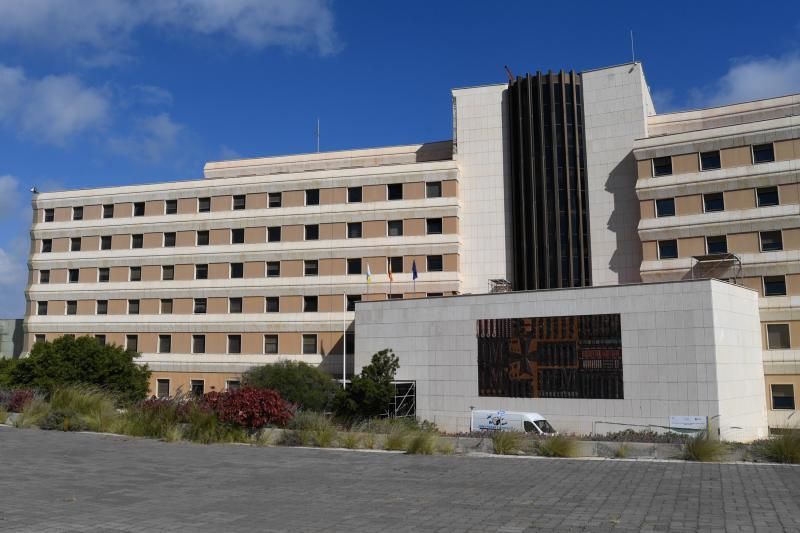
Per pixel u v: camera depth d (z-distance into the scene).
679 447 16.16
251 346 53.09
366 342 41.41
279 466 14.85
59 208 61.75
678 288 32.31
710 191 43.34
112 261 58.72
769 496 10.85
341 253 51.84
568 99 49.56
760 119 46.16
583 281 46.91
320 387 40.84
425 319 39.47
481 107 52.12
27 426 23.25
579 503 10.38
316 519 9.41
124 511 9.99
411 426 27.39
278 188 54.72
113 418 22.70
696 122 47.91
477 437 18.55
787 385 39.47
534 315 35.75
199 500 10.88
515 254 49.03
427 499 10.86
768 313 40.62
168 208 58.16
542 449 16.95
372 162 56.81
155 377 55.31
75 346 45.34
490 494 11.26
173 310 56.00
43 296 60.50
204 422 20.30
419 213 50.66
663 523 8.95
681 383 31.70
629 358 32.97
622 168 47.56
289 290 52.72
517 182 49.75
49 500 10.82
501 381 36.28
